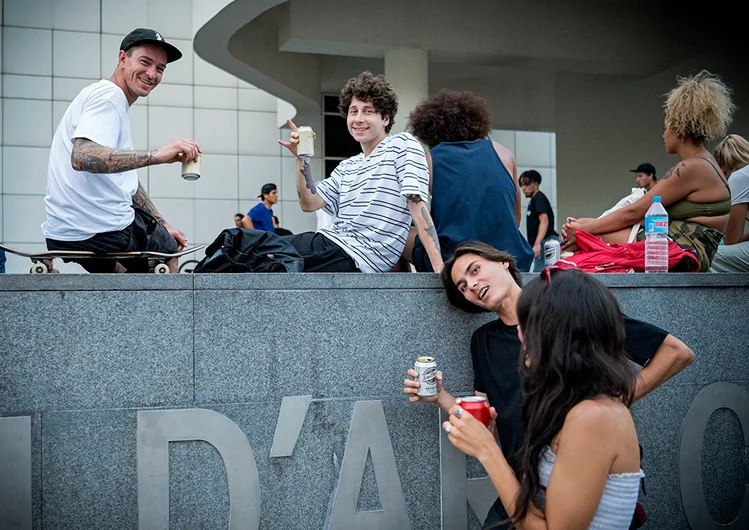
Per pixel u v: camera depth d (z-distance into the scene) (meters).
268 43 11.50
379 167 4.17
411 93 10.08
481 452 2.58
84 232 3.86
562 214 13.59
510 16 10.45
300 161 4.29
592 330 2.38
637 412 4.14
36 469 3.34
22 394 3.34
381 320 3.74
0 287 3.33
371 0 9.97
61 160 3.85
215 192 15.28
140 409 3.44
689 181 4.59
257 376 3.57
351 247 4.11
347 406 3.68
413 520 3.77
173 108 15.14
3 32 14.16
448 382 3.82
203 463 3.50
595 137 12.90
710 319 4.28
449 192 4.23
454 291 3.65
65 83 14.38
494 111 14.45
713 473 4.26
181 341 3.49
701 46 11.14
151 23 14.90
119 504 3.41
